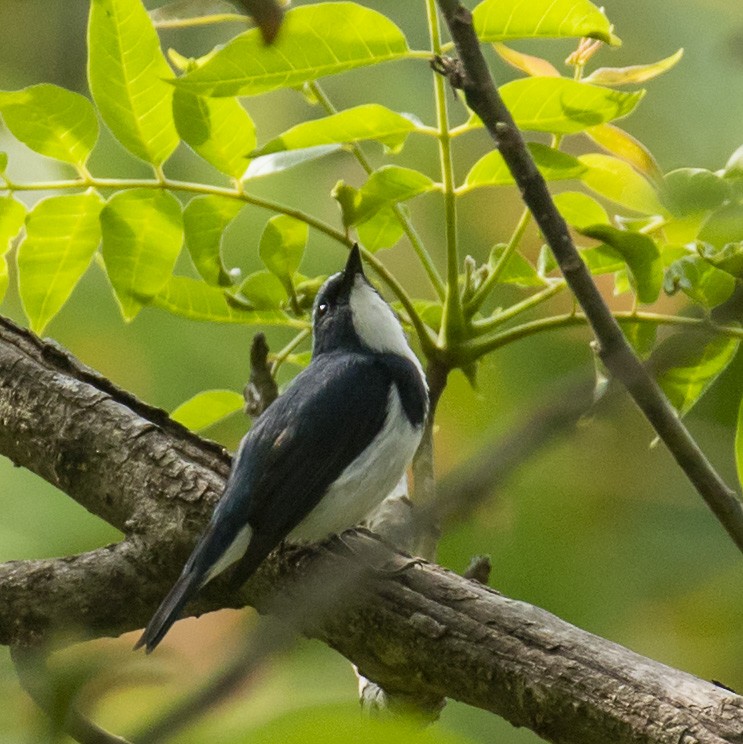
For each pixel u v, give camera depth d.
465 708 9.19
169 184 7.56
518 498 9.78
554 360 10.32
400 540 2.95
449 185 7.22
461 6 5.55
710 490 5.23
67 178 9.68
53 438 7.83
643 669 5.62
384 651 6.33
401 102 11.45
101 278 10.49
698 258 6.87
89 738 4.44
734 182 6.70
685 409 7.14
